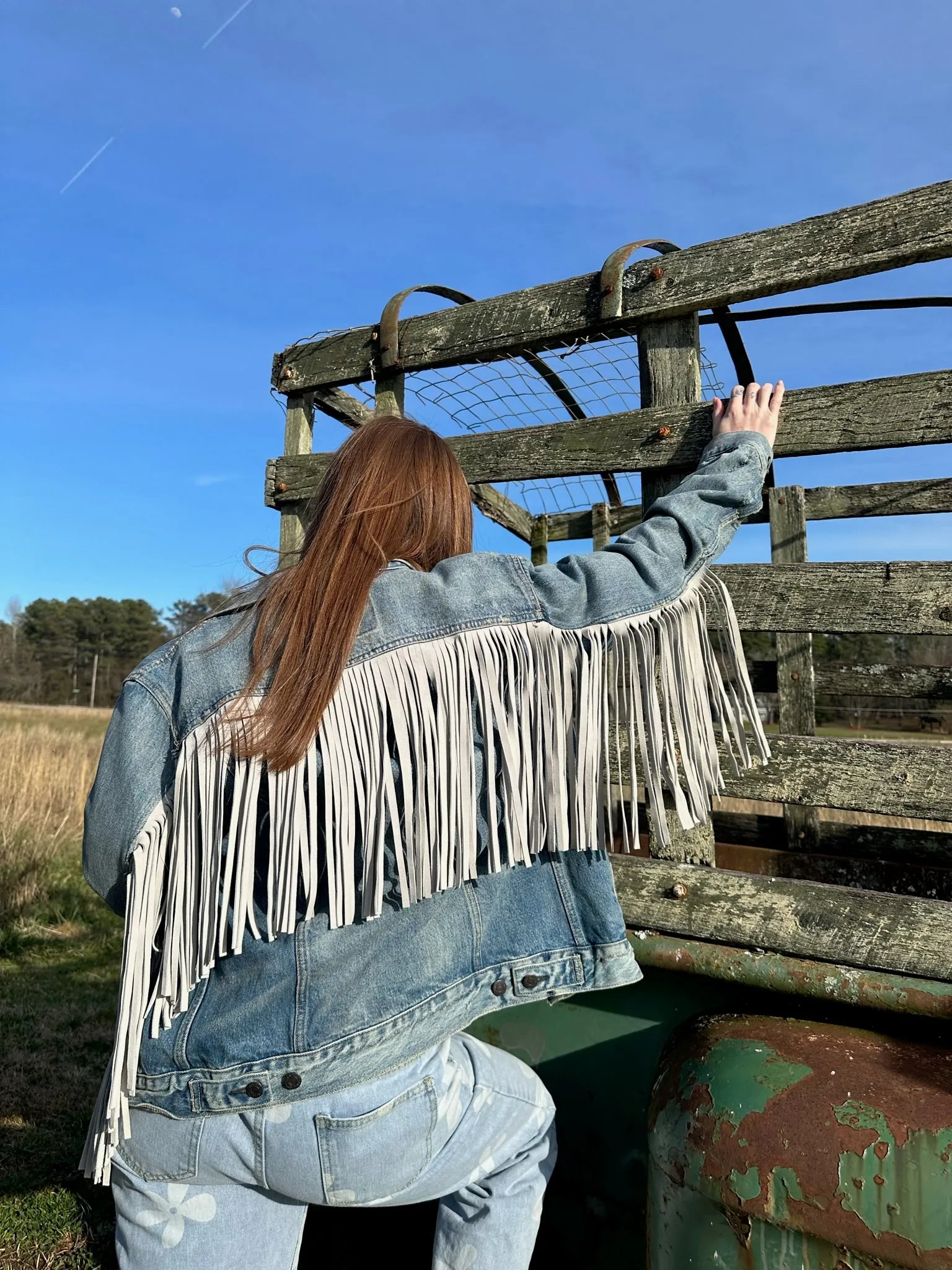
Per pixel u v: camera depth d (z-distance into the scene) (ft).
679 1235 3.76
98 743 37.29
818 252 4.97
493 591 3.43
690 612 3.62
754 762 4.98
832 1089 3.70
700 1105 3.84
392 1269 6.08
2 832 18.28
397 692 3.24
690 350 5.48
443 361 6.41
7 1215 7.38
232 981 3.29
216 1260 3.41
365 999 3.26
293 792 3.13
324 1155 3.21
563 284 5.91
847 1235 3.34
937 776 4.51
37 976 13.71
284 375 7.19
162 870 3.30
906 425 4.73
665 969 4.90
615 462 5.61
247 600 3.54
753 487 4.06
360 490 3.54
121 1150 3.45
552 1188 5.24
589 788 3.37
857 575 4.90
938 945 4.29
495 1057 3.93
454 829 3.22
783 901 4.72
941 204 4.60
